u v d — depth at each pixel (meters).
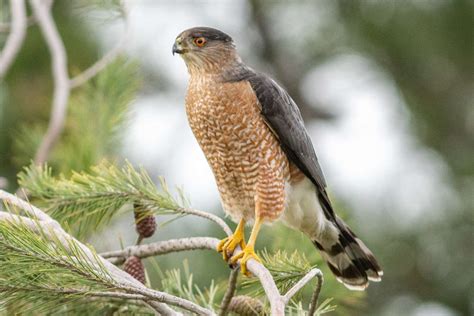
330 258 10.34
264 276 7.19
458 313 16.80
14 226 6.52
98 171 8.82
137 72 10.62
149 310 8.27
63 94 9.95
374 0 18.14
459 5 17.78
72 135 10.21
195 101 9.91
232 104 9.69
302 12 18.80
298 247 9.62
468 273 16.59
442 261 16.72
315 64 19.58
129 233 10.45
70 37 15.75
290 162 10.06
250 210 9.99
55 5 15.84
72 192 8.70
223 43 10.11
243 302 7.93
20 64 15.68
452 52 18.30
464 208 16.56
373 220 16.14
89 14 10.91
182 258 13.24
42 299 7.11
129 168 8.68
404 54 18.52
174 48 10.09
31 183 8.80
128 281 6.86
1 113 14.90
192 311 6.77
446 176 17.05
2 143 14.78
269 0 19.05
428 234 16.48
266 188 9.73
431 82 19.02
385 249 16.14
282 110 9.89
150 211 8.55
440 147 18.05
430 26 18.05
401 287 16.66
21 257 6.43
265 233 11.95
